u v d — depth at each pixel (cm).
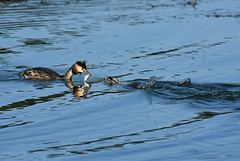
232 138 995
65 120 1152
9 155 935
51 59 1912
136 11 3031
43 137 1034
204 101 1296
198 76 1584
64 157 917
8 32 2392
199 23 2606
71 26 2548
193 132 1041
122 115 1188
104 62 1842
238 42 2120
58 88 1512
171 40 2211
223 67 1702
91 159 905
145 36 2300
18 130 1081
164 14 2922
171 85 1473
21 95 1409
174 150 941
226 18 2744
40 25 2570
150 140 1001
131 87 1484
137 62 1827
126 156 916
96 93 1428
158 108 1243
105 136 1034
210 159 892
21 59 1916
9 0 3381
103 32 2392
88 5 3278
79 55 1961
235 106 1238
